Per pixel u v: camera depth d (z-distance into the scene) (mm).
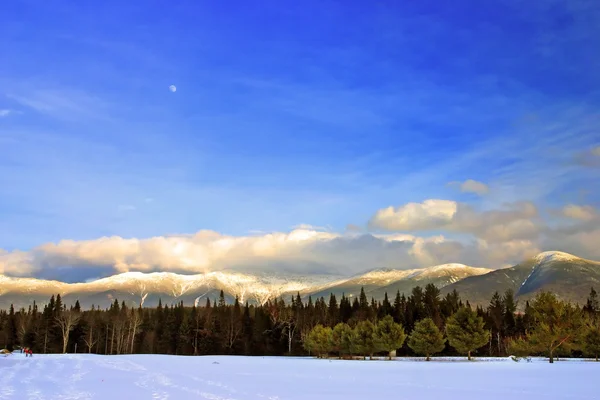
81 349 155500
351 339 110875
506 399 32594
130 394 35594
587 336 91688
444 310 151125
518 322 148250
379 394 35656
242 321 156750
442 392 36719
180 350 151875
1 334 159375
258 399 32625
